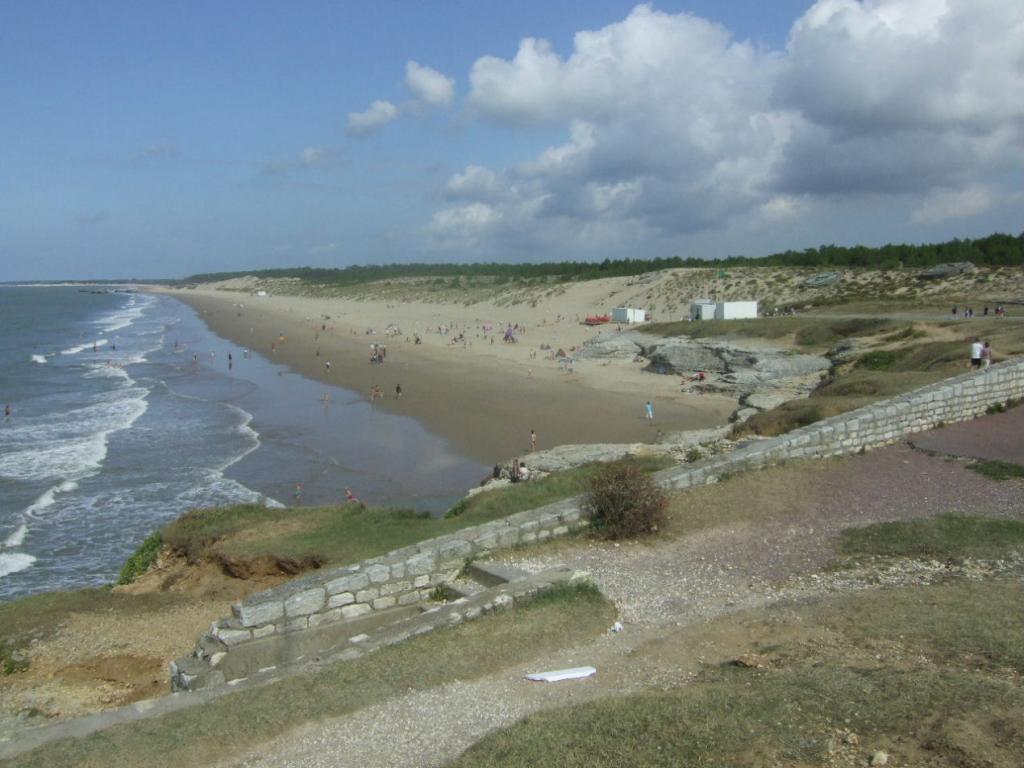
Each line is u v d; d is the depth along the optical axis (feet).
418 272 627.46
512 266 611.06
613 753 21.70
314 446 124.36
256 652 34.71
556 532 45.62
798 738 21.53
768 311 243.40
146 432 135.23
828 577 38.73
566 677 28.55
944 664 26.71
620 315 292.40
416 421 142.51
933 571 38.40
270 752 24.35
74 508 91.81
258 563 53.52
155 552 60.90
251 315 415.44
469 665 29.50
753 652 29.55
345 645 33.76
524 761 21.77
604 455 88.48
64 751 24.56
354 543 54.75
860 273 288.30
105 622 49.01
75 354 261.85
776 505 50.11
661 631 33.04
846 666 26.84
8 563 74.69
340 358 232.32
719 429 100.07
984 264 262.06
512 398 161.17
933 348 123.34
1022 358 75.87
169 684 40.65
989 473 53.31
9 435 132.98
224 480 104.42
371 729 25.39
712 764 20.71
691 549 43.86
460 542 41.93
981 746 19.90
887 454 59.41
